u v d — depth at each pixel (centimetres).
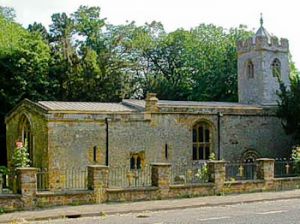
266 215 1900
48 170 3219
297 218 1792
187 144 3734
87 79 5612
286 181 2875
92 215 2055
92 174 2338
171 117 3678
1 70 4872
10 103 4772
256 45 4538
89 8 6981
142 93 6850
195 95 6353
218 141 3872
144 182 3528
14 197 2139
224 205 2327
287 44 4650
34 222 1895
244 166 3878
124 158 3475
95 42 6806
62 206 2239
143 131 3556
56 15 6875
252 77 4584
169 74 7056
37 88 5078
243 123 4003
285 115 4009
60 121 3262
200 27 6906
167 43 7038
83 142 3334
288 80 4609
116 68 6756
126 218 1938
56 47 6694
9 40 5381
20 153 2927
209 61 6550
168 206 2238
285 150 4191
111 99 5841
